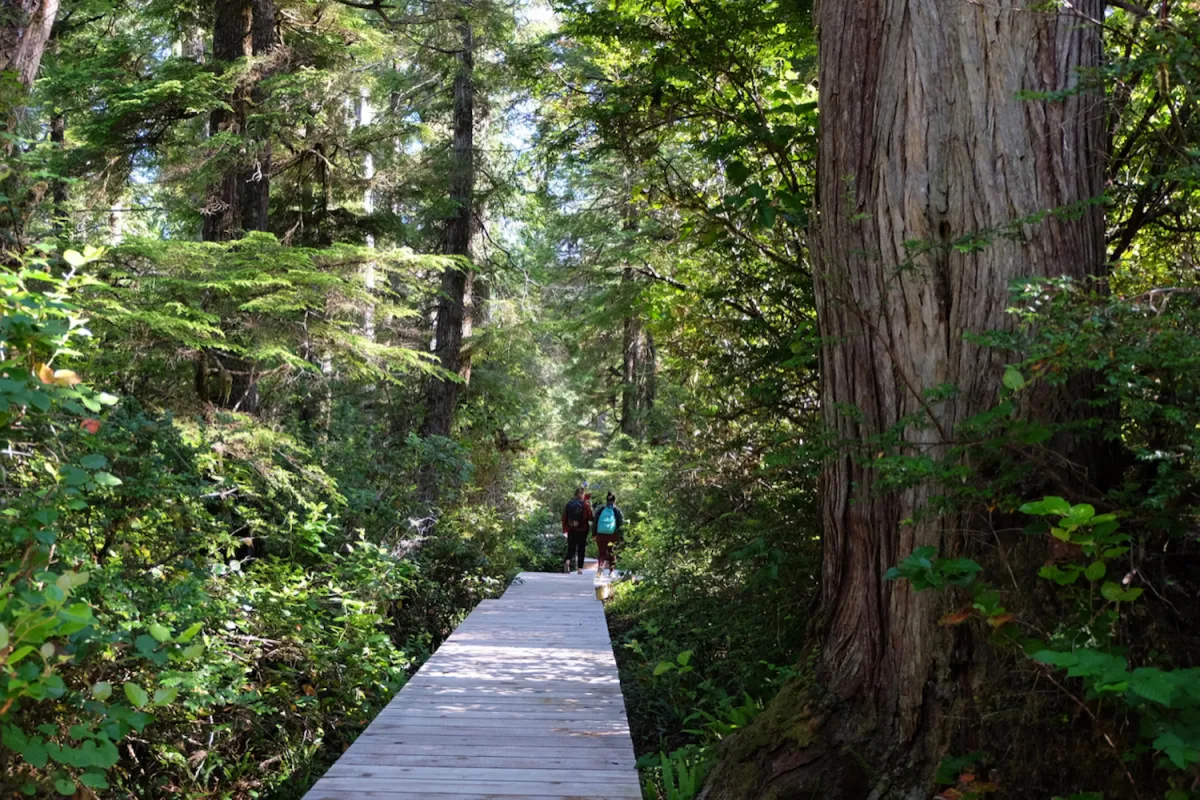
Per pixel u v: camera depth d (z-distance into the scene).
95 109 10.16
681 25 7.41
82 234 9.34
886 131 4.21
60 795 3.32
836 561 4.48
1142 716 3.12
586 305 19.72
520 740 5.57
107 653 4.00
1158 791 3.28
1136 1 3.29
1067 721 3.43
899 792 3.83
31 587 3.02
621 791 4.69
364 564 9.16
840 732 4.14
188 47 14.55
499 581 14.03
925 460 3.50
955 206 4.02
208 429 8.02
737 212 7.36
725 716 6.43
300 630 6.86
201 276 8.30
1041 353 3.01
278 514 8.95
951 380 3.97
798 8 6.95
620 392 23.69
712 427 8.40
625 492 17.86
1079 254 4.00
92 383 7.26
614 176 15.67
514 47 10.26
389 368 12.11
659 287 9.58
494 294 21.34
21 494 3.49
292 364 9.48
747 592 7.39
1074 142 4.04
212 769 5.91
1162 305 3.07
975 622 3.76
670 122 7.69
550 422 29.38
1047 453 3.56
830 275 4.46
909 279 4.09
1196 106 3.22
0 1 4.99
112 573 4.52
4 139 4.44
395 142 14.62
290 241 13.88
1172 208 4.42
